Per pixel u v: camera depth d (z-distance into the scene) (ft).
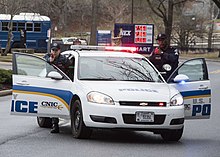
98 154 78.64
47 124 105.91
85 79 92.99
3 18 449.06
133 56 101.96
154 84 92.58
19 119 119.85
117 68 96.68
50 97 93.66
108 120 84.23
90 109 85.40
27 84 93.86
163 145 89.04
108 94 85.51
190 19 622.54
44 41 458.09
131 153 80.23
